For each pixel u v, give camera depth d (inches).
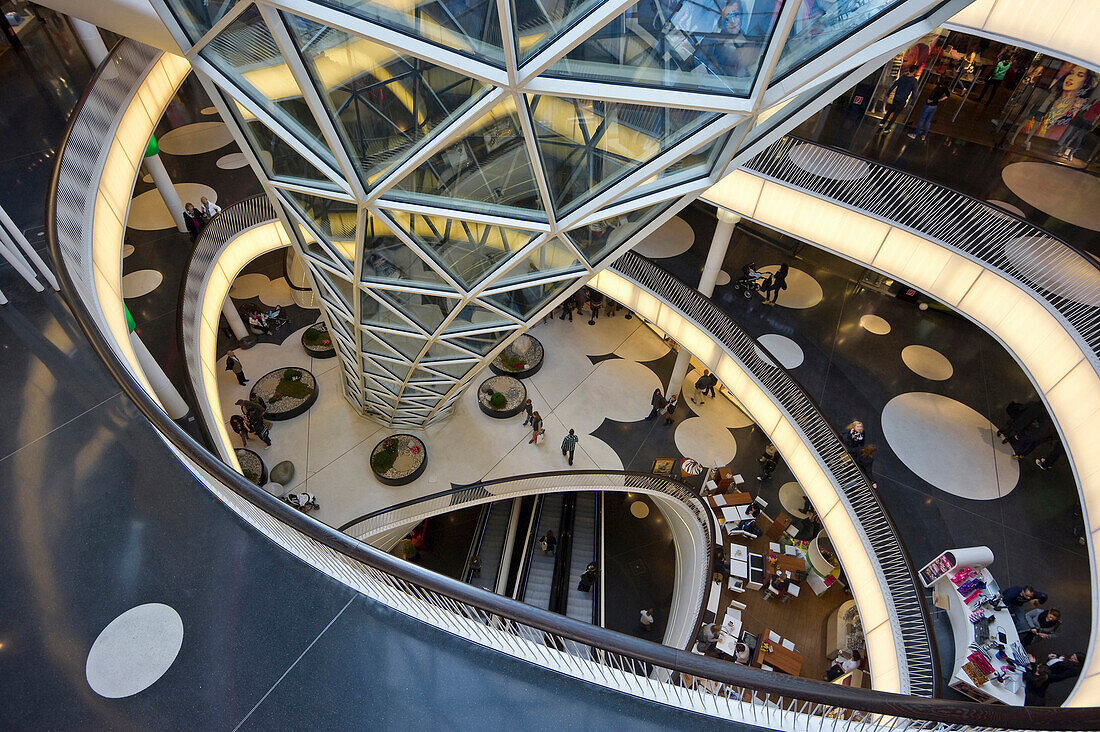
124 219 494.3
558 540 855.7
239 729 193.0
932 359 701.9
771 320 750.5
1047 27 424.2
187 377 533.3
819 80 282.8
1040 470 587.8
